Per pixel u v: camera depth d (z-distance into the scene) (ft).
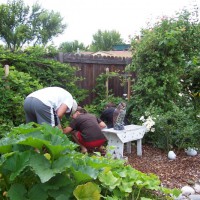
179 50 21.38
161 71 21.36
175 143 18.94
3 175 6.97
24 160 6.66
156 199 9.21
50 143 6.99
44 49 20.58
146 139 20.40
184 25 21.74
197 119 20.27
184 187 12.65
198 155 18.17
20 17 92.89
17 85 15.99
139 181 8.82
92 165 7.81
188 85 23.04
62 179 6.86
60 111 12.78
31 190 6.66
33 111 12.75
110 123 19.11
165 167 15.87
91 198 6.89
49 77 19.42
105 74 23.43
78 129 16.16
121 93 25.09
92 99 23.65
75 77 21.21
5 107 15.19
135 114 21.31
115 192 8.19
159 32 21.59
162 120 18.74
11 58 17.99
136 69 22.43
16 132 8.13
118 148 16.85
